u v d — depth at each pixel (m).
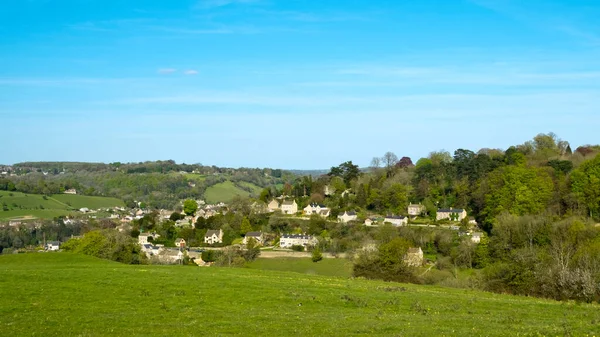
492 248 104.56
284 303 41.12
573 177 131.88
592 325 31.75
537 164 164.00
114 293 42.25
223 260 127.50
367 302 41.66
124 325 32.47
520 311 39.44
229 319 34.34
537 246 96.25
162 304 39.03
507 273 61.88
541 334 28.70
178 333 30.11
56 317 34.28
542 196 130.62
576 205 127.00
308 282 52.94
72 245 112.50
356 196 191.00
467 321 33.53
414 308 39.91
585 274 53.38
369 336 29.03
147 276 50.22
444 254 123.31
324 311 38.38
